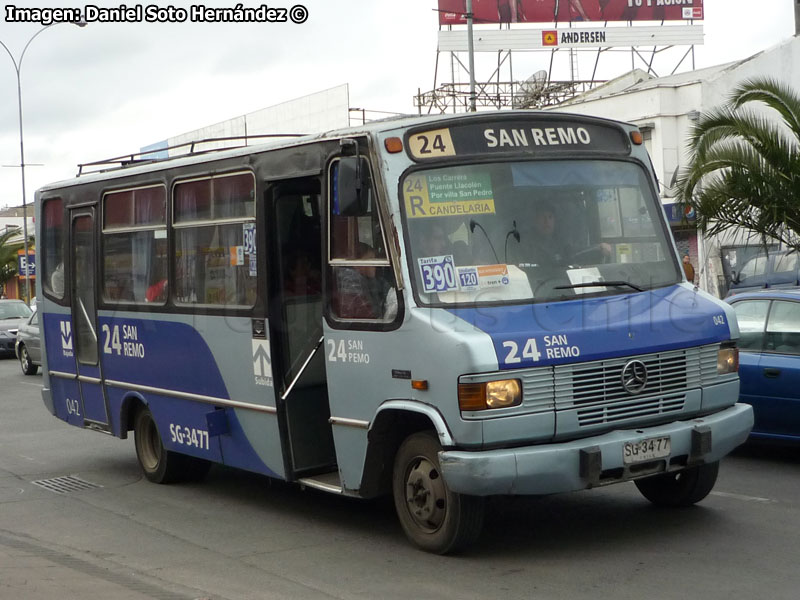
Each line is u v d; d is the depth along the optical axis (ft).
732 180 46.73
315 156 24.71
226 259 28.17
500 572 21.30
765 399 31.12
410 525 23.11
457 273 22.26
